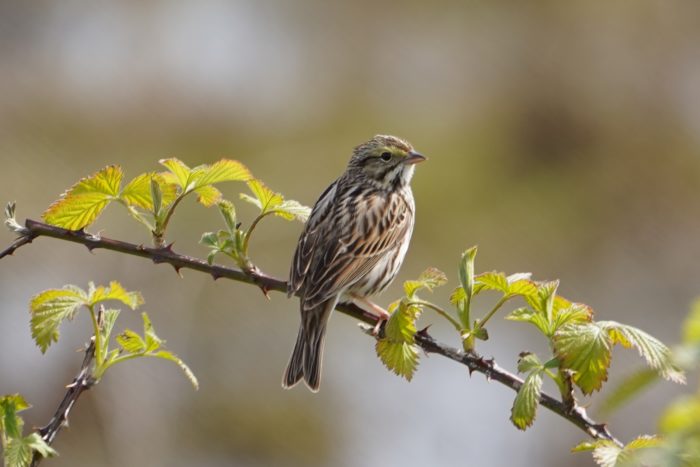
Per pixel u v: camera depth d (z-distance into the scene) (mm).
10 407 5391
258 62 21922
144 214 6289
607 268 20469
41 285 15719
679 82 23375
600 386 5270
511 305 16672
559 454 15539
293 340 16109
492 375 5598
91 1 21766
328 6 22625
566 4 24266
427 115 21859
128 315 15539
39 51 21312
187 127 21000
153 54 21594
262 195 6344
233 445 15234
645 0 23859
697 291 20266
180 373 15109
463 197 20578
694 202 21922
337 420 15555
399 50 22625
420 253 19672
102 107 20828
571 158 22281
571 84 22891
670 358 5109
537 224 20625
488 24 23172
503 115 22406
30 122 20234
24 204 18875
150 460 14414
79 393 5691
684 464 3424
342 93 21891
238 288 16250
